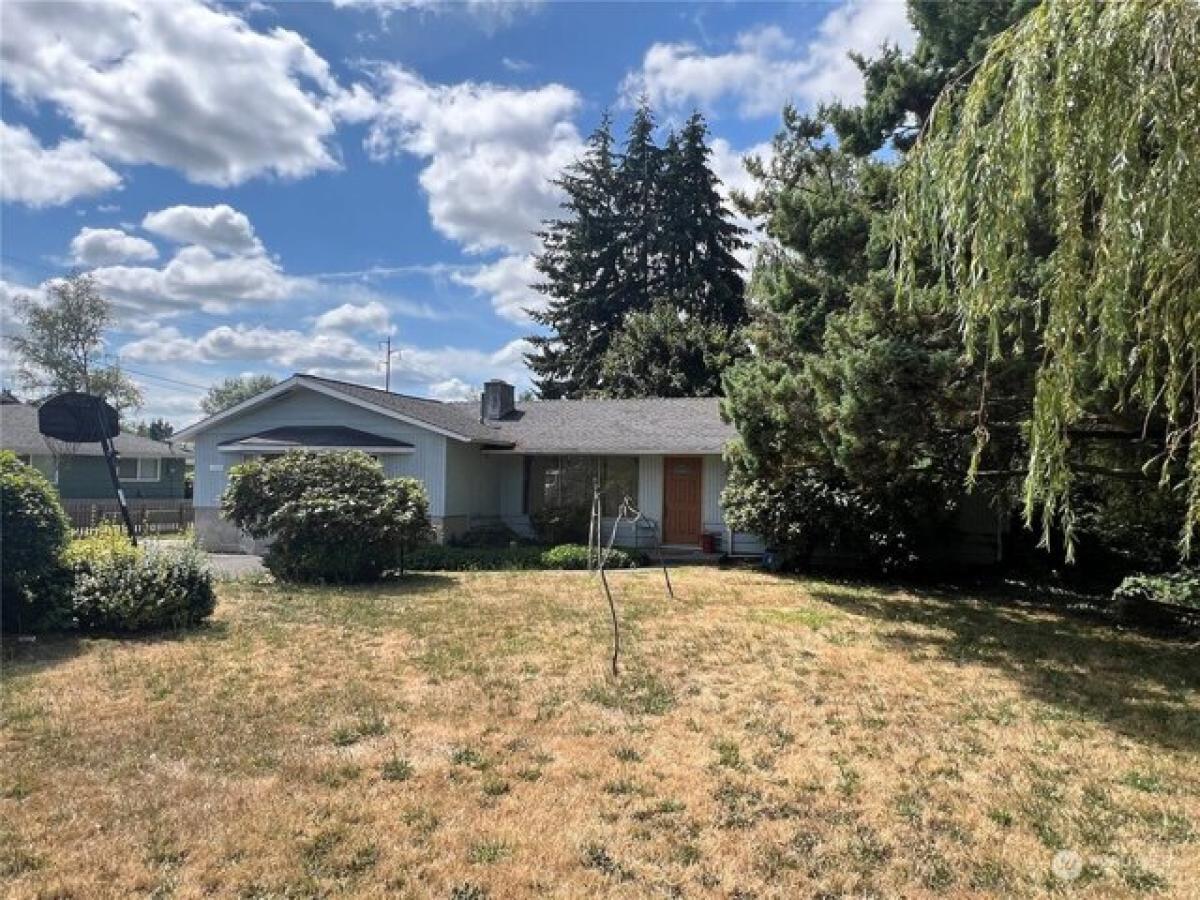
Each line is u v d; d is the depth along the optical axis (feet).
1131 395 16.92
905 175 18.43
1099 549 44.68
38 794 12.75
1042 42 14.78
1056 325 15.21
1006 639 27.66
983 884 10.71
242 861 10.73
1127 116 13.50
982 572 46.32
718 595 34.99
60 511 25.72
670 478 57.98
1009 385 24.21
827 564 45.39
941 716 18.21
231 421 60.64
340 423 58.90
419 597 32.94
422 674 20.65
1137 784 14.34
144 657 21.86
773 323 63.77
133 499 100.22
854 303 30.04
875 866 11.15
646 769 14.43
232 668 20.85
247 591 33.65
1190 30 13.15
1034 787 14.10
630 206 123.65
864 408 26.32
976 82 16.22
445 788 13.33
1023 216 15.61
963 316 17.40
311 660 21.90
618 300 119.14
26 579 24.39
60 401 32.83
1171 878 10.95
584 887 10.34
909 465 30.27
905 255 18.70
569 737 16.05
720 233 120.37
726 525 51.24
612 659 22.63
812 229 39.73
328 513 36.35
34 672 20.13
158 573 26.08
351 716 16.99
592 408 68.03
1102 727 17.75
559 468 62.13
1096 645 27.12
